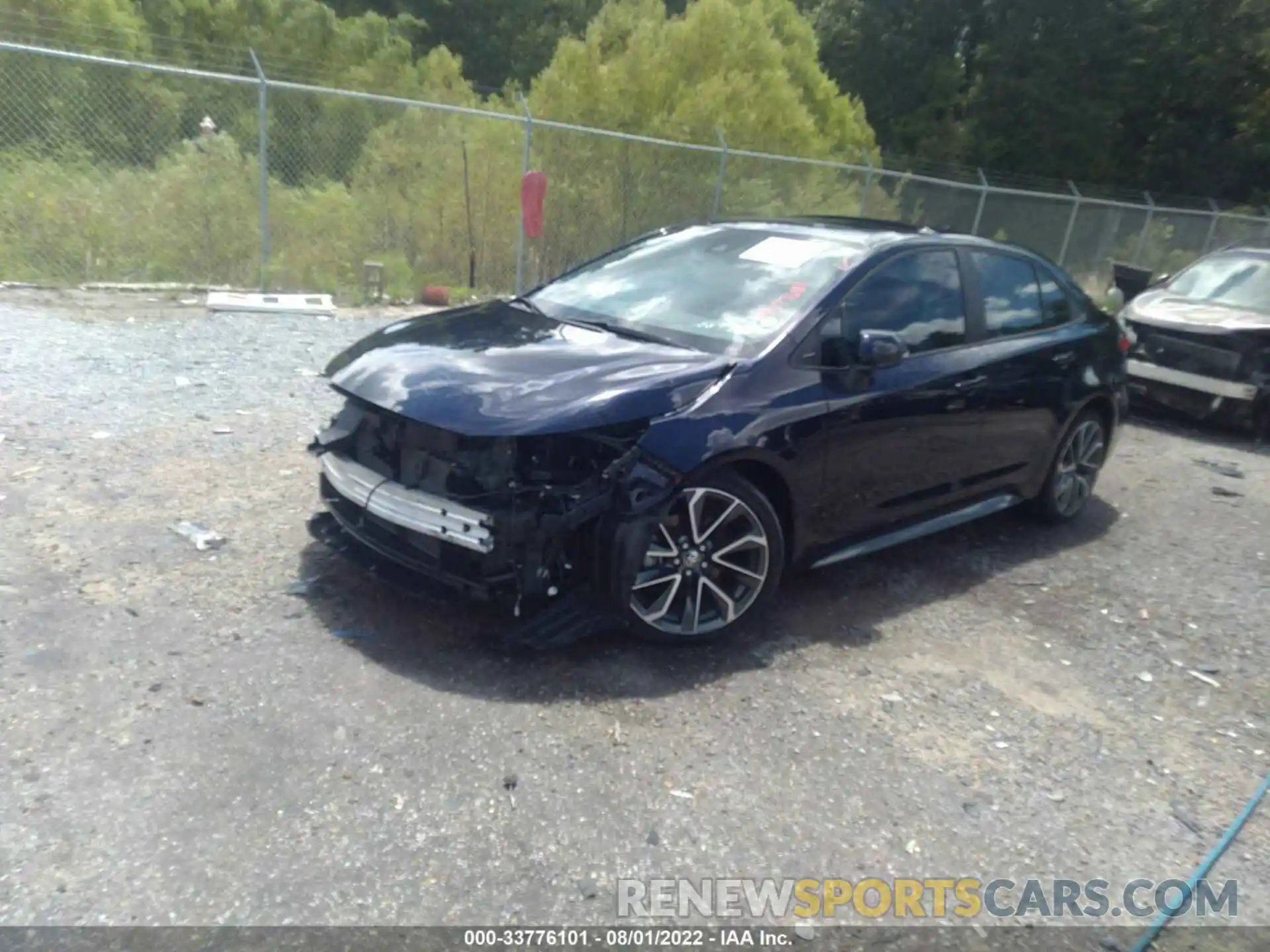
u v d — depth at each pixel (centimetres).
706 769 343
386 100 1095
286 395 692
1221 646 486
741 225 551
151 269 1057
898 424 476
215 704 346
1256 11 2806
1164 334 906
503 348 433
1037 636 476
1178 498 719
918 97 2945
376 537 406
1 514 465
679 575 404
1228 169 3045
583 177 1371
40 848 277
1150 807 353
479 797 315
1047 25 2831
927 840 321
